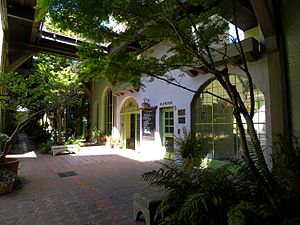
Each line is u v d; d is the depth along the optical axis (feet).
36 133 56.29
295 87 14.90
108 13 7.95
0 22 26.43
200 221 7.93
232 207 7.41
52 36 31.17
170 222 8.23
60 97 28.86
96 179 19.36
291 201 7.96
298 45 14.80
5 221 11.25
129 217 11.69
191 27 10.19
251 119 8.14
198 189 8.98
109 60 9.39
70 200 14.20
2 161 17.57
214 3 9.70
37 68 30.48
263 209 7.53
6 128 38.88
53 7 7.75
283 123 15.06
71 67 29.60
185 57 10.32
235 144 20.38
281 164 9.22
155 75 10.33
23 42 30.35
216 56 17.98
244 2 16.76
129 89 33.32
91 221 11.25
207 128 23.12
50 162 27.58
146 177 10.25
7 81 22.13
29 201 14.01
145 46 11.32
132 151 35.83
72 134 48.52
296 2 14.90
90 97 50.55
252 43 16.96
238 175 9.40
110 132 43.45
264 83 17.78
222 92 21.79
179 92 26.17
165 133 28.76
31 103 24.39
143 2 7.89
